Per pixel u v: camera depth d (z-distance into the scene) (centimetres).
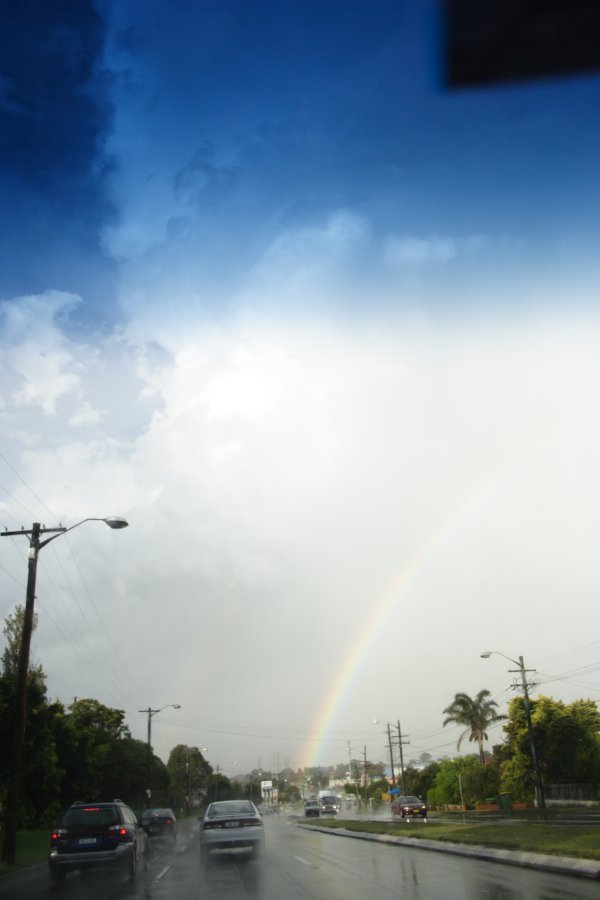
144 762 6806
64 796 3875
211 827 2241
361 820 5225
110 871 2061
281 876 1705
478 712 8025
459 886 1340
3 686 3022
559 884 1286
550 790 5675
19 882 1825
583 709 5762
